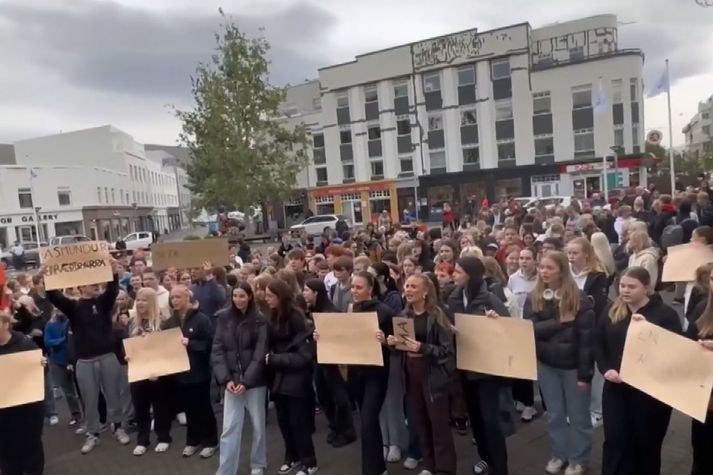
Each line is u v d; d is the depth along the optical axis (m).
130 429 6.72
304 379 5.13
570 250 5.52
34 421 5.05
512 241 8.47
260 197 28.23
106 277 6.08
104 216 54.75
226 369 5.14
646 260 6.49
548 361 4.62
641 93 34.34
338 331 4.95
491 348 4.46
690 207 11.13
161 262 9.29
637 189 22.00
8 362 4.94
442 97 38.91
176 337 5.77
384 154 41.38
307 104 50.31
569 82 35.00
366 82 41.31
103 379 6.30
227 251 9.35
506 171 36.84
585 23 35.97
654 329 3.71
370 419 4.85
